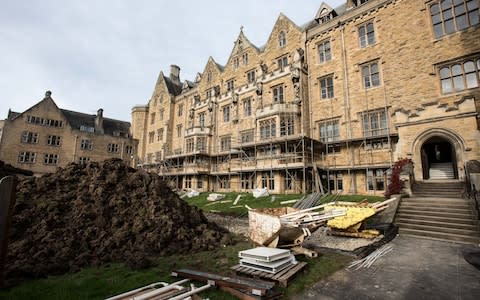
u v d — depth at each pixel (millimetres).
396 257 7793
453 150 15375
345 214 10375
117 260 7766
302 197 18516
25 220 8172
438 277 6121
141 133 50438
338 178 21922
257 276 6109
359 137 20859
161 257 8219
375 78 20922
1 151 37156
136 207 10219
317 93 24359
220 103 34188
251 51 32125
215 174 31828
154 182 11898
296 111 23766
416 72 18562
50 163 41438
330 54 24094
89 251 7840
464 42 16672
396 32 19969
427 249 8555
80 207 9375
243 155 28984
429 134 15422
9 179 5516
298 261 7258
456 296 5141
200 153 32594
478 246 8711
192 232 10273
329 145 22703
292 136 21828
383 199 15297
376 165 19250
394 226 11039
